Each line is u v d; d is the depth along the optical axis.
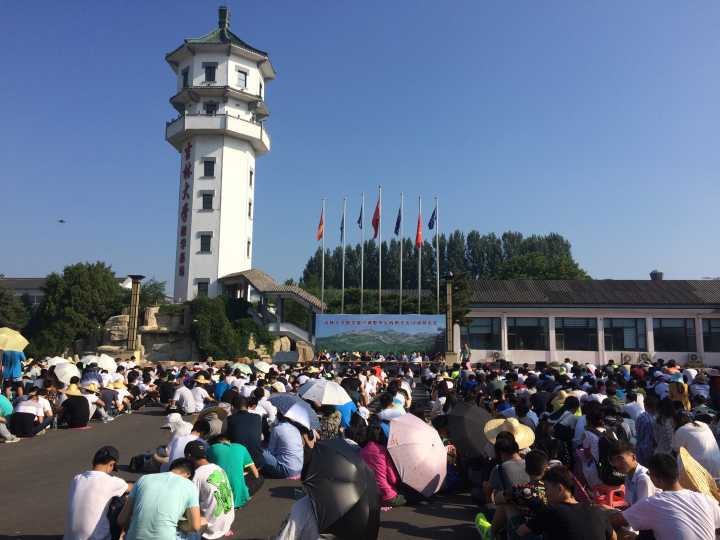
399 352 40.00
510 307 46.59
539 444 8.15
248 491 8.71
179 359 46.69
